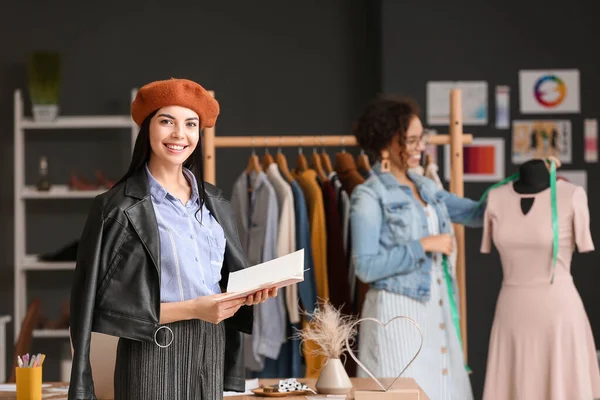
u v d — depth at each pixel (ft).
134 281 8.25
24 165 23.77
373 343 13.16
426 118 22.58
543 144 22.75
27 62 23.85
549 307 13.47
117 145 23.79
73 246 22.52
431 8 22.67
